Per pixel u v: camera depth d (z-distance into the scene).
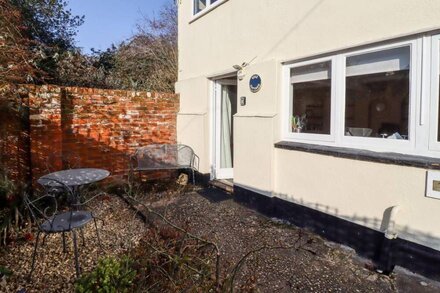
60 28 10.19
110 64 11.84
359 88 4.05
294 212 4.91
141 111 7.50
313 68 4.70
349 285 3.25
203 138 7.14
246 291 2.80
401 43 3.52
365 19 3.79
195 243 3.14
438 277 3.24
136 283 2.50
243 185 5.89
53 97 5.99
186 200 6.24
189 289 2.37
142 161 7.24
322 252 3.98
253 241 4.31
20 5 8.27
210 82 7.15
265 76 5.34
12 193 4.57
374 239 3.77
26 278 3.36
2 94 5.00
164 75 11.24
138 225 4.84
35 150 5.85
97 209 5.58
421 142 3.44
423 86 3.37
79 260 3.75
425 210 3.29
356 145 4.10
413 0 3.33
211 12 6.87
